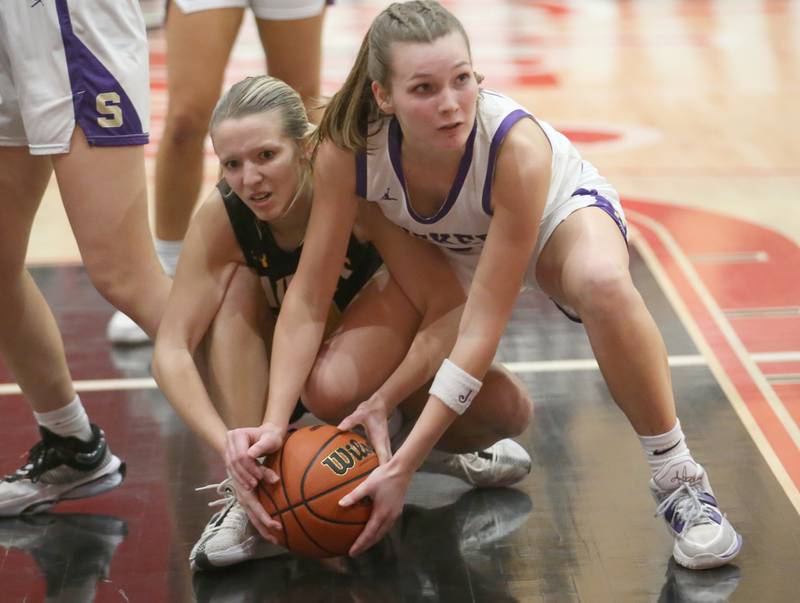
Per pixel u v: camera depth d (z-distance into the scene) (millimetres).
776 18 15453
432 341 3387
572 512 3670
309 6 5133
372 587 3279
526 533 3553
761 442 4125
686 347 5043
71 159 3363
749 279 5852
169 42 5078
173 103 5082
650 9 16484
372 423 3266
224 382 3396
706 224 6750
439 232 3318
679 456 3338
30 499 3752
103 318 5555
